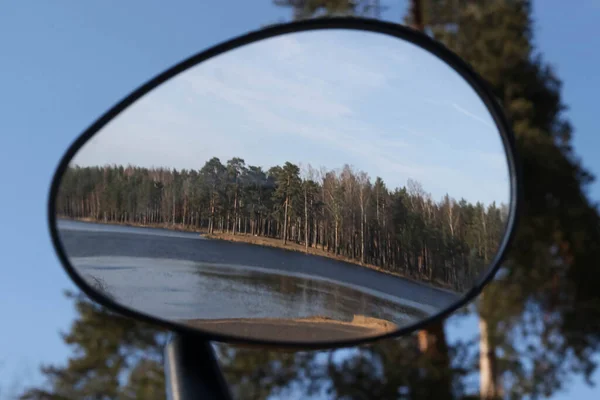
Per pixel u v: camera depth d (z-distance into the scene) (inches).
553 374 419.5
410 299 64.2
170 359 48.9
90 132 52.8
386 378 388.2
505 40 416.2
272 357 377.7
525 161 406.0
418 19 383.6
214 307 55.9
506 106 408.2
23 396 302.0
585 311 418.6
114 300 52.4
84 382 340.2
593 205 435.5
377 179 67.2
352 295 61.4
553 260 425.4
